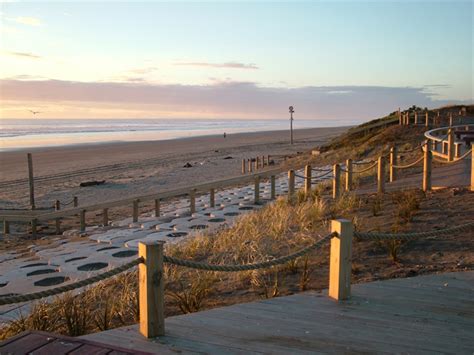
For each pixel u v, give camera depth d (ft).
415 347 13.65
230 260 27.09
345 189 51.42
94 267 32.12
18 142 226.79
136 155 156.97
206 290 21.63
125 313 20.06
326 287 21.07
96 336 14.66
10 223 60.49
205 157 147.02
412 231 28.19
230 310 16.85
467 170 49.34
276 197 62.18
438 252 24.57
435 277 20.27
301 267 24.39
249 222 38.60
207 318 16.10
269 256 26.18
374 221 32.24
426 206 34.35
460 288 18.79
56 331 18.07
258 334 14.67
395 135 109.50
